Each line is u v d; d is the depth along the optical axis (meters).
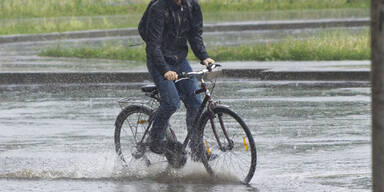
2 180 20.45
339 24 92.38
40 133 28.62
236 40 76.62
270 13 118.88
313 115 31.36
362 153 23.45
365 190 18.52
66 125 30.36
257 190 18.70
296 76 44.97
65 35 87.50
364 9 124.06
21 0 129.25
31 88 44.28
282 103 35.16
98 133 28.41
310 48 56.94
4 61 58.28
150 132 20.44
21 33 90.56
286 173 20.84
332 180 19.78
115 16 121.56
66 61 58.03
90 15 126.56
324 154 23.42
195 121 19.94
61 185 19.64
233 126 21.48
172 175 20.48
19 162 23.14
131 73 46.16
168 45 19.83
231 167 19.92
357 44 59.19
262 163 22.31
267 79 45.53
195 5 19.83
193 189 18.88
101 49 64.75
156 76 19.83
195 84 20.03
